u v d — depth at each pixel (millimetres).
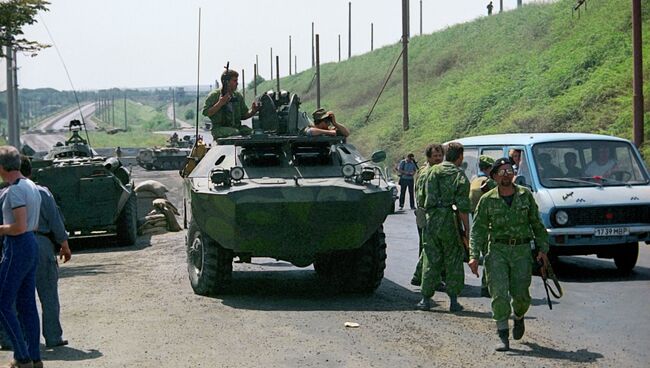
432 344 9453
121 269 16719
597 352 8992
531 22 70750
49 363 8875
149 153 70000
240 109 15250
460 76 68875
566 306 11625
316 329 10328
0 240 8812
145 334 10195
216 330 10336
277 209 12172
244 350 9250
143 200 28266
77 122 25344
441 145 12062
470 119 52938
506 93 54031
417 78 79875
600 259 16609
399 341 9617
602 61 48125
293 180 12742
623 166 14930
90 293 13562
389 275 15125
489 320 10867
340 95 96938
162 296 13039
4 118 141250
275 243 12430
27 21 21250
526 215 9242
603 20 55469
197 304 12242
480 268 15547
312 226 12367
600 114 39500
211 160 13555
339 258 13656
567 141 15094
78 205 21172
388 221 25750
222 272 12875
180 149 70562
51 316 9688
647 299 12023
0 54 21781
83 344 9766
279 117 14398
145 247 21469
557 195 14281
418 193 11844
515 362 8602
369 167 13008
